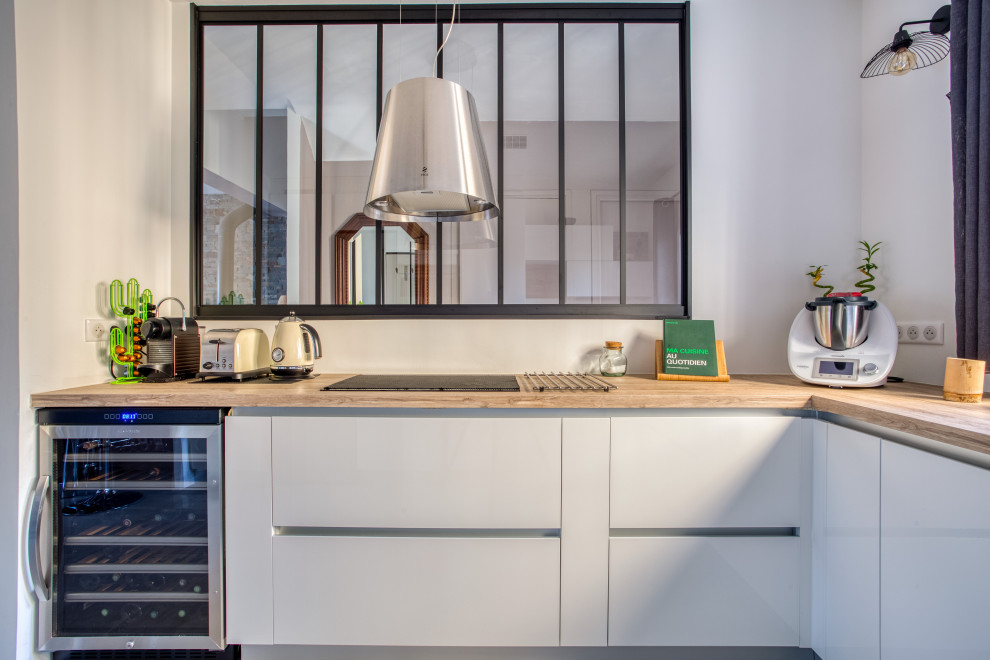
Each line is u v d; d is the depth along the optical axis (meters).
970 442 0.86
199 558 1.47
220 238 2.04
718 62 1.96
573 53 2.00
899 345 1.75
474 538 1.34
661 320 1.94
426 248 2.05
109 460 1.44
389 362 1.95
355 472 1.34
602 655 1.43
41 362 1.40
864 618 1.13
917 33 1.58
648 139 2.03
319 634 1.35
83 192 1.55
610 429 1.34
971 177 1.35
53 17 1.45
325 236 2.05
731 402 1.35
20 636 1.33
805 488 1.35
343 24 2.00
